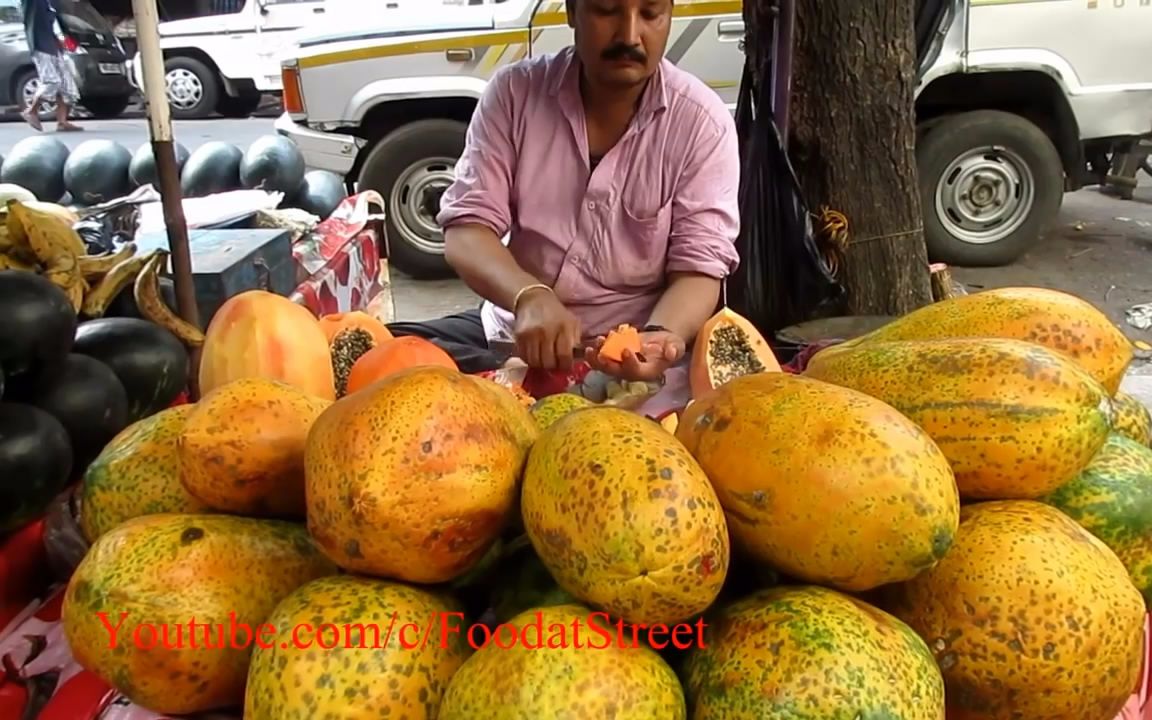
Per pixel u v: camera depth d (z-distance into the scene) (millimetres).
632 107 1982
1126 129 5039
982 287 4953
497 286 1867
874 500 713
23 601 1147
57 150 3791
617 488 689
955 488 758
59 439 1222
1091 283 5016
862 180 2682
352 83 5211
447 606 773
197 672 784
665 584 678
